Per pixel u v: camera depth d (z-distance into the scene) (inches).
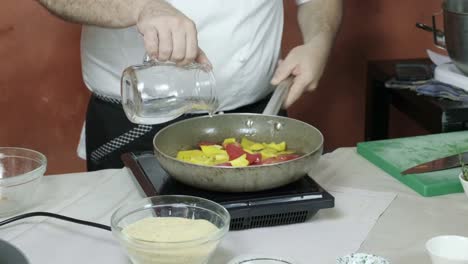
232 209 45.8
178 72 49.5
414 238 46.4
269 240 45.9
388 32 96.5
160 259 38.8
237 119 55.0
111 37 64.8
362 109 99.7
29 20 88.4
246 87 66.7
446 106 70.8
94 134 70.9
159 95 48.7
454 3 74.6
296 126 53.4
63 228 47.3
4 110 91.1
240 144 53.1
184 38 48.5
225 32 63.6
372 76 86.4
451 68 78.3
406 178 54.8
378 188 54.3
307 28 69.3
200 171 45.8
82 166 95.9
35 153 52.7
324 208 47.8
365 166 58.7
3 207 48.5
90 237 46.1
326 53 65.6
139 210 44.1
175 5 62.2
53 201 51.5
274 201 46.7
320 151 48.4
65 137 94.1
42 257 43.5
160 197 44.9
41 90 91.5
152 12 50.3
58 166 95.1
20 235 46.1
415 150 60.1
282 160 49.0
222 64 64.6
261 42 66.1
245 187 46.3
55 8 55.0
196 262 39.5
